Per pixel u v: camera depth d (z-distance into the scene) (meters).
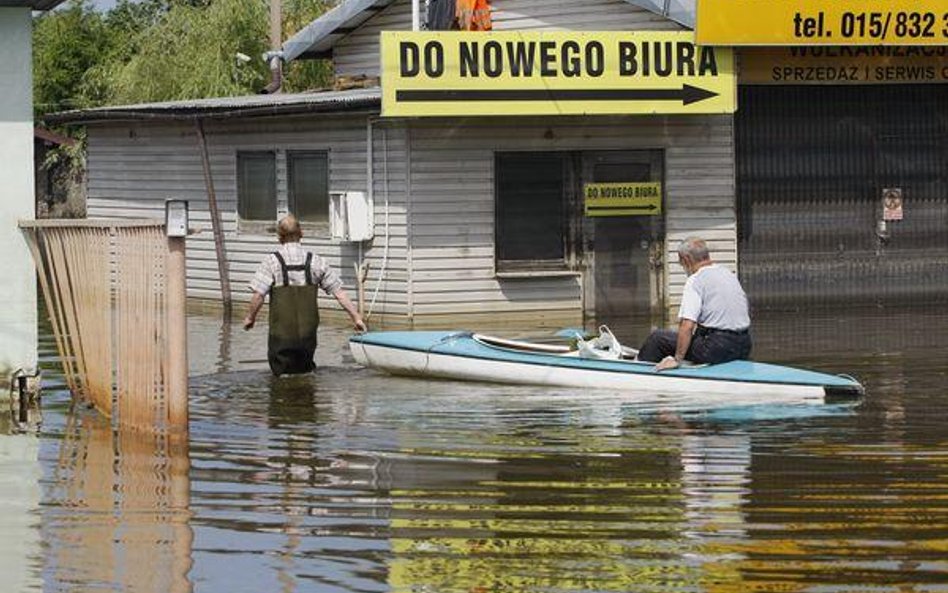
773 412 26.69
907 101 45.19
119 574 17.31
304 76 70.69
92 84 78.50
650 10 41.44
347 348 36.53
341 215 41.22
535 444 23.95
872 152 45.00
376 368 32.22
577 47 39.62
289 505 20.23
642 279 42.50
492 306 41.19
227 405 27.97
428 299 40.62
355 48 50.81
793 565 17.31
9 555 18.03
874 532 18.59
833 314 42.84
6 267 27.78
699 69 40.47
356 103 39.84
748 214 44.09
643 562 17.52
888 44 41.62
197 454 23.44
